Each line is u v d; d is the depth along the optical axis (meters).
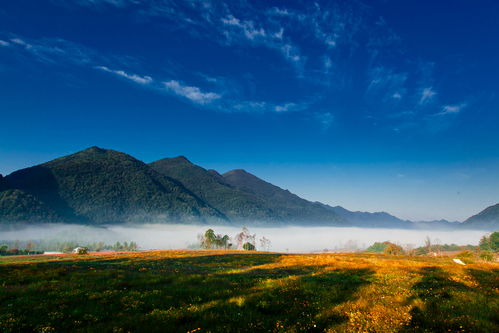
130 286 17.64
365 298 13.48
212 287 16.77
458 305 11.88
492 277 19.94
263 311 11.93
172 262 38.41
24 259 54.53
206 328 9.79
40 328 9.91
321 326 10.07
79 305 12.83
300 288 15.73
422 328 9.45
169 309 11.97
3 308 12.03
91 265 31.08
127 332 9.54
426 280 17.47
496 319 10.45
